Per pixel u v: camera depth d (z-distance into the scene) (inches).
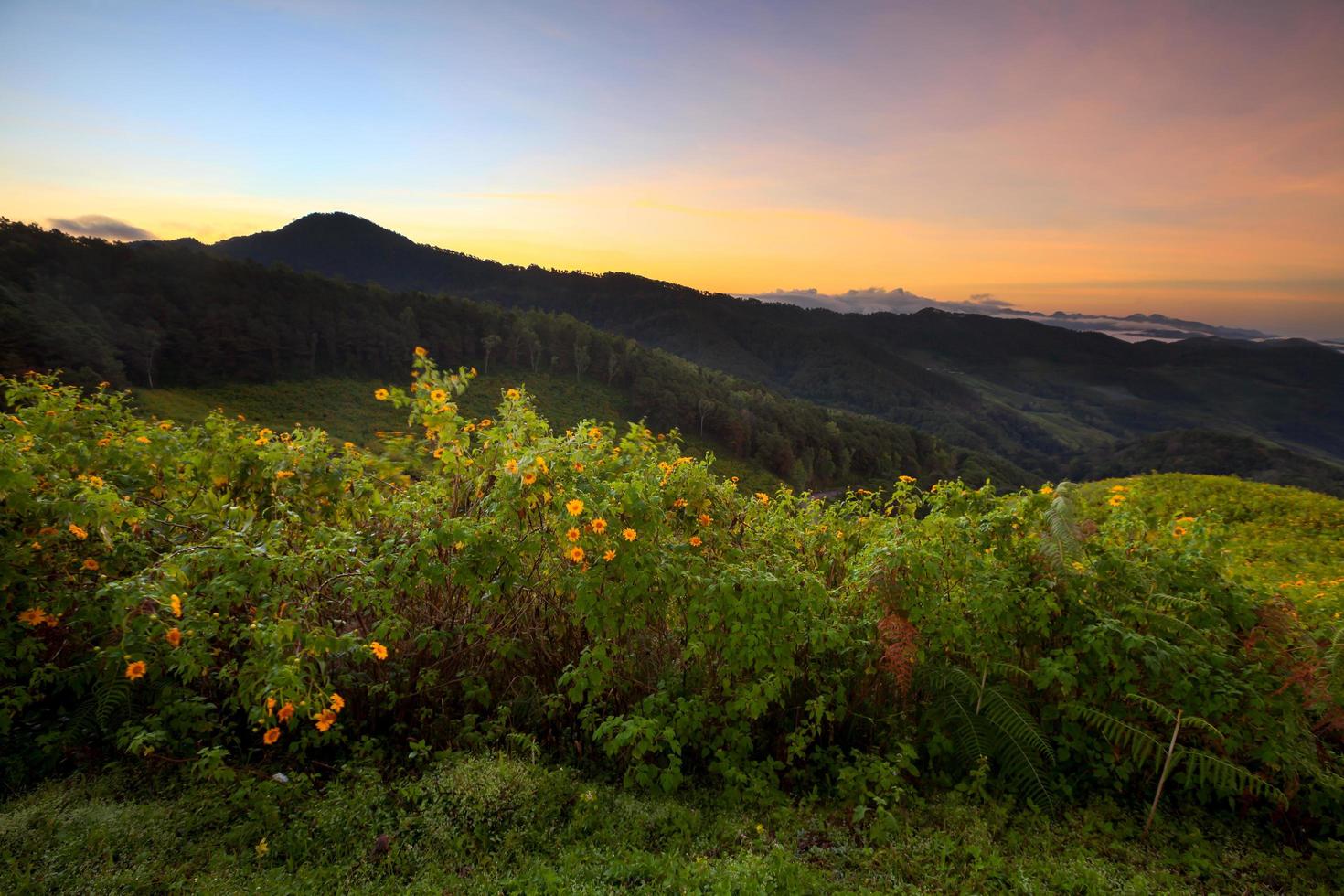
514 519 147.0
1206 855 122.4
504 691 154.7
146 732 124.5
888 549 149.9
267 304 5123.0
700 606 140.2
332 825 114.0
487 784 124.5
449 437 156.6
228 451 158.1
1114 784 140.7
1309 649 137.9
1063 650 143.3
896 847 119.5
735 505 176.6
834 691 150.6
